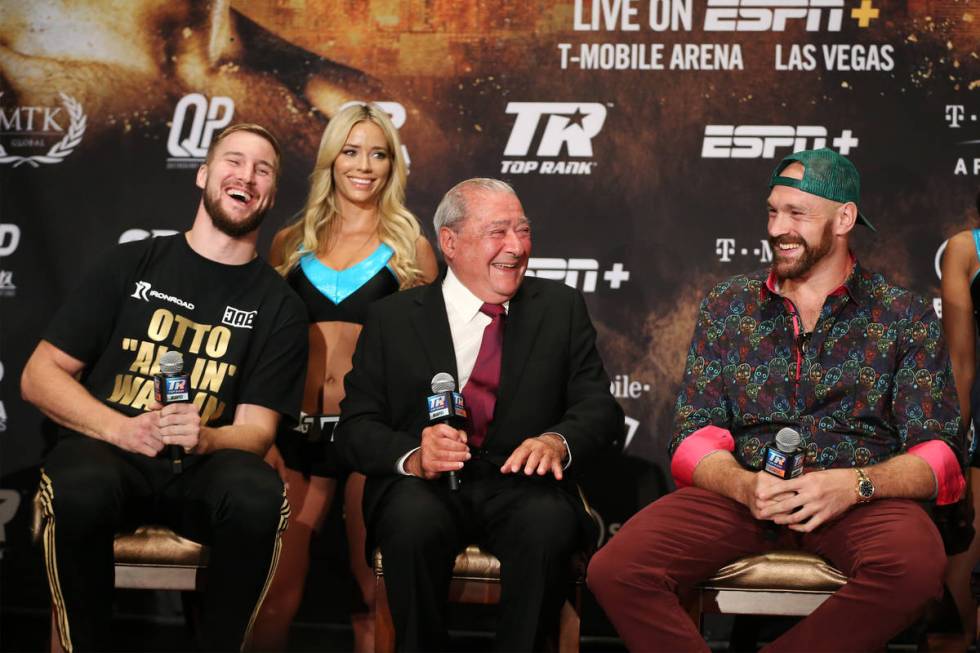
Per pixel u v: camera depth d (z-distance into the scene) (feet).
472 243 8.53
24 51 11.32
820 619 7.61
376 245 10.69
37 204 11.37
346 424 8.61
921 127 10.84
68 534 7.71
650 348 11.16
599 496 11.23
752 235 11.03
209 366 8.86
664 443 11.16
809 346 8.43
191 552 8.29
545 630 7.80
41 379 8.55
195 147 11.30
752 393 8.54
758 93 10.98
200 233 9.10
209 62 11.27
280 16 11.23
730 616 11.00
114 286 8.88
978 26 10.77
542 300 8.89
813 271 8.45
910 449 8.05
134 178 11.34
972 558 9.45
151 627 10.85
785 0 10.92
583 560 8.16
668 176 11.09
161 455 8.59
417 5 11.16
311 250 10.66
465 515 8.20
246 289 9.12
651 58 11.05
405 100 11.21
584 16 11.07
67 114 11.33
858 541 7.75
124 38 11.29
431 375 8.55
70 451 8.22
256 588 8.05
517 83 11.14
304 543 10.29
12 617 11.10
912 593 7.36
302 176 11.28
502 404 8.51
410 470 8.14
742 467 8.43
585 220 11.16
